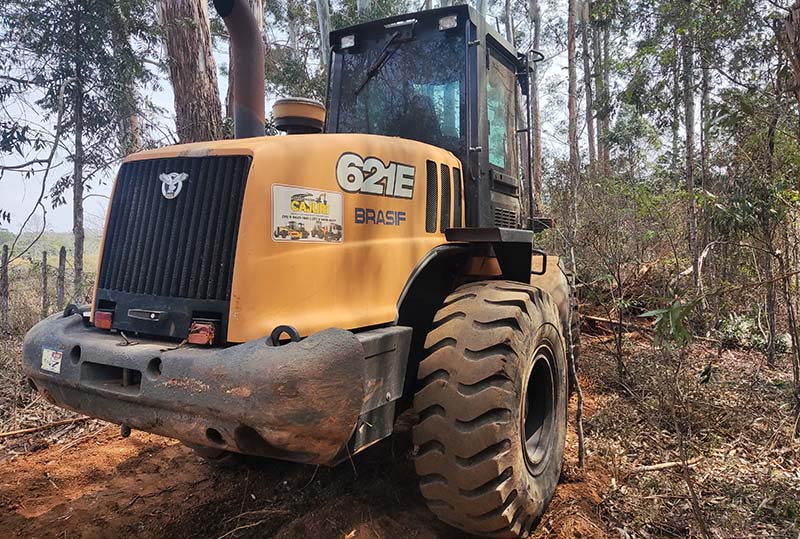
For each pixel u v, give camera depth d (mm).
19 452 3623
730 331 5918
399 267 2650
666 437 3744
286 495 3061
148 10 7137
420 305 3023
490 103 3613
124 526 2742
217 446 1966
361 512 2859
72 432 3957
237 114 3250
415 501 2994
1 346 5395
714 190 5680
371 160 2541
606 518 2828
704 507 2865
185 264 2240
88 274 7809
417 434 2457
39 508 2924
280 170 2213
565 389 3248
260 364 1842
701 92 6836
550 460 2924
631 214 7352
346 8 15008
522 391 2514
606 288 6695
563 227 6793
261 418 1805
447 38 3334
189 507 2920
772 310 5328
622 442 3701
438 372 2463
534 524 2725
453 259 3305
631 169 10148
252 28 3193
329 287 2311
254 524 2742
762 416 3992
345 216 2408
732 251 5742
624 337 6160
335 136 2486
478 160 3191
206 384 1898
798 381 3908
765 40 5992
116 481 3221
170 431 2043
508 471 2383
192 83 7020
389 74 3496
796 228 5004
